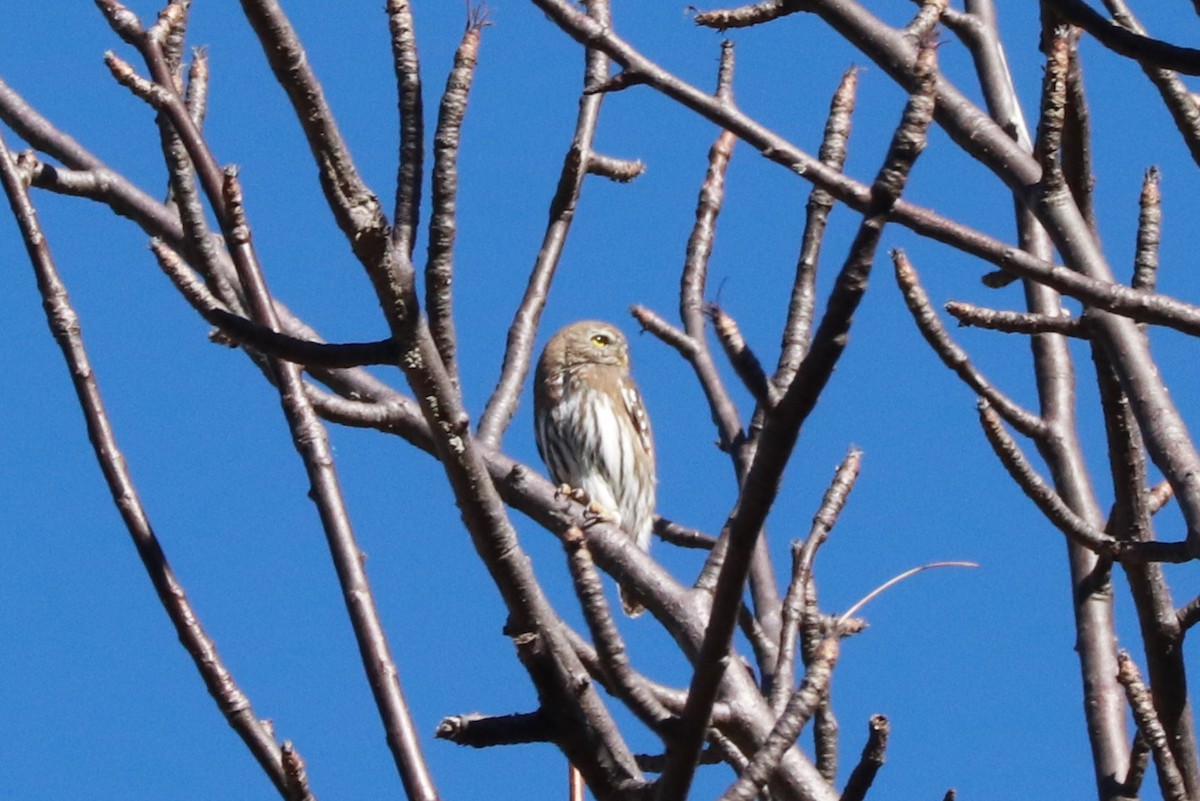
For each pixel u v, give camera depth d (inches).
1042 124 431.8
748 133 381.7
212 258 396.5
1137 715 386.0
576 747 313.1
